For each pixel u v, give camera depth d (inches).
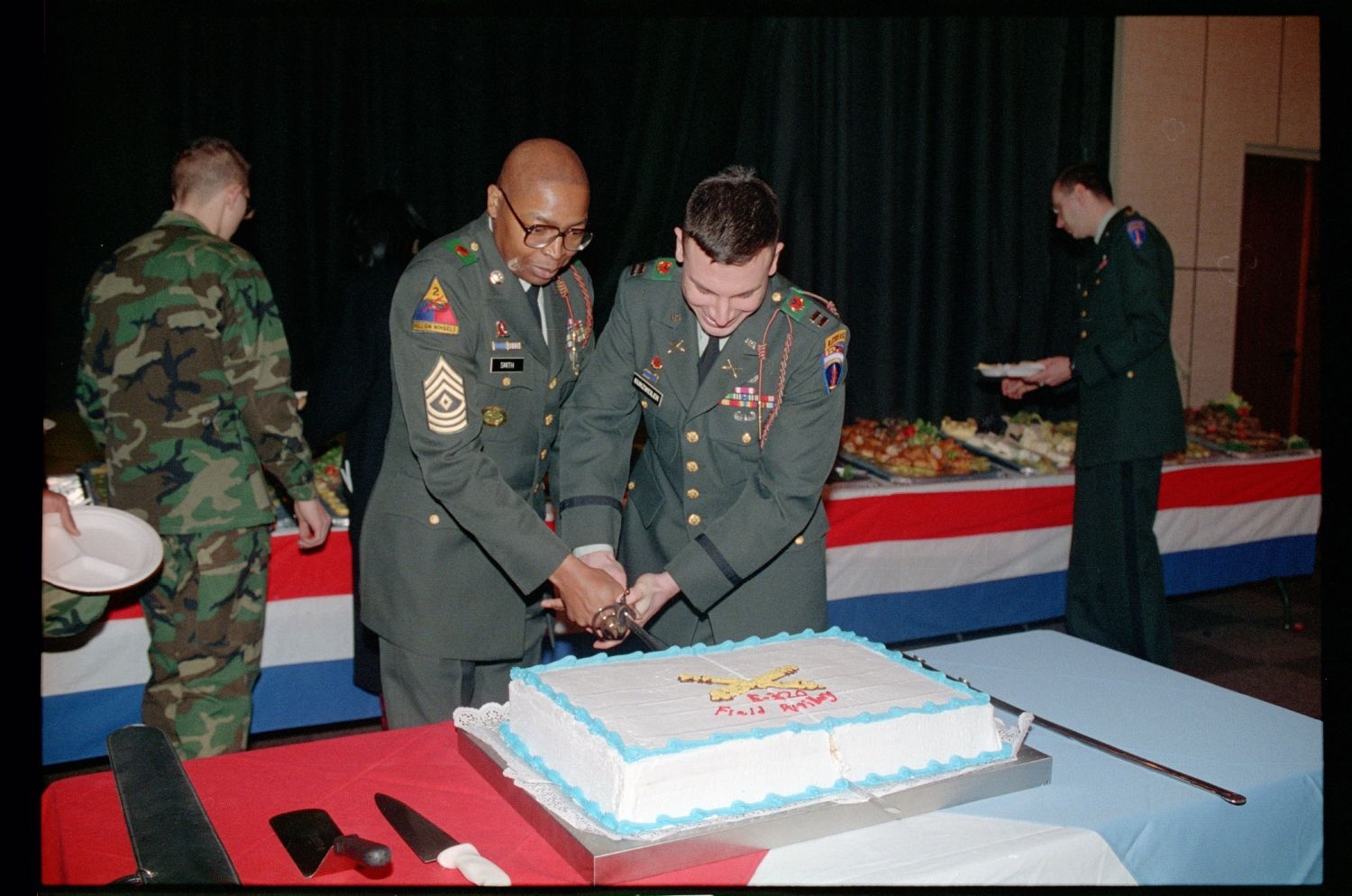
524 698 46.9
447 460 62.0
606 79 146.0
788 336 65.6
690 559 63.9
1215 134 206.2
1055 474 142.3
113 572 76.0
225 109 131.3
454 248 64.2
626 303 68.3
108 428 88.0
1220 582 157.4
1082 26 185.0
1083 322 129.6
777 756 41.5
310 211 137.0
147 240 88.7
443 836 40.1
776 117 158.1
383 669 71.4
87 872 38.4
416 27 138.0
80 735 98.7
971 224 178.7
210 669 89.7
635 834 38.3
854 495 128.6
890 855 39.4
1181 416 128.2
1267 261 221.0
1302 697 133.3
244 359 89.1
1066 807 43.1
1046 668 60.6
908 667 50.3
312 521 97.1
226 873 35.6
